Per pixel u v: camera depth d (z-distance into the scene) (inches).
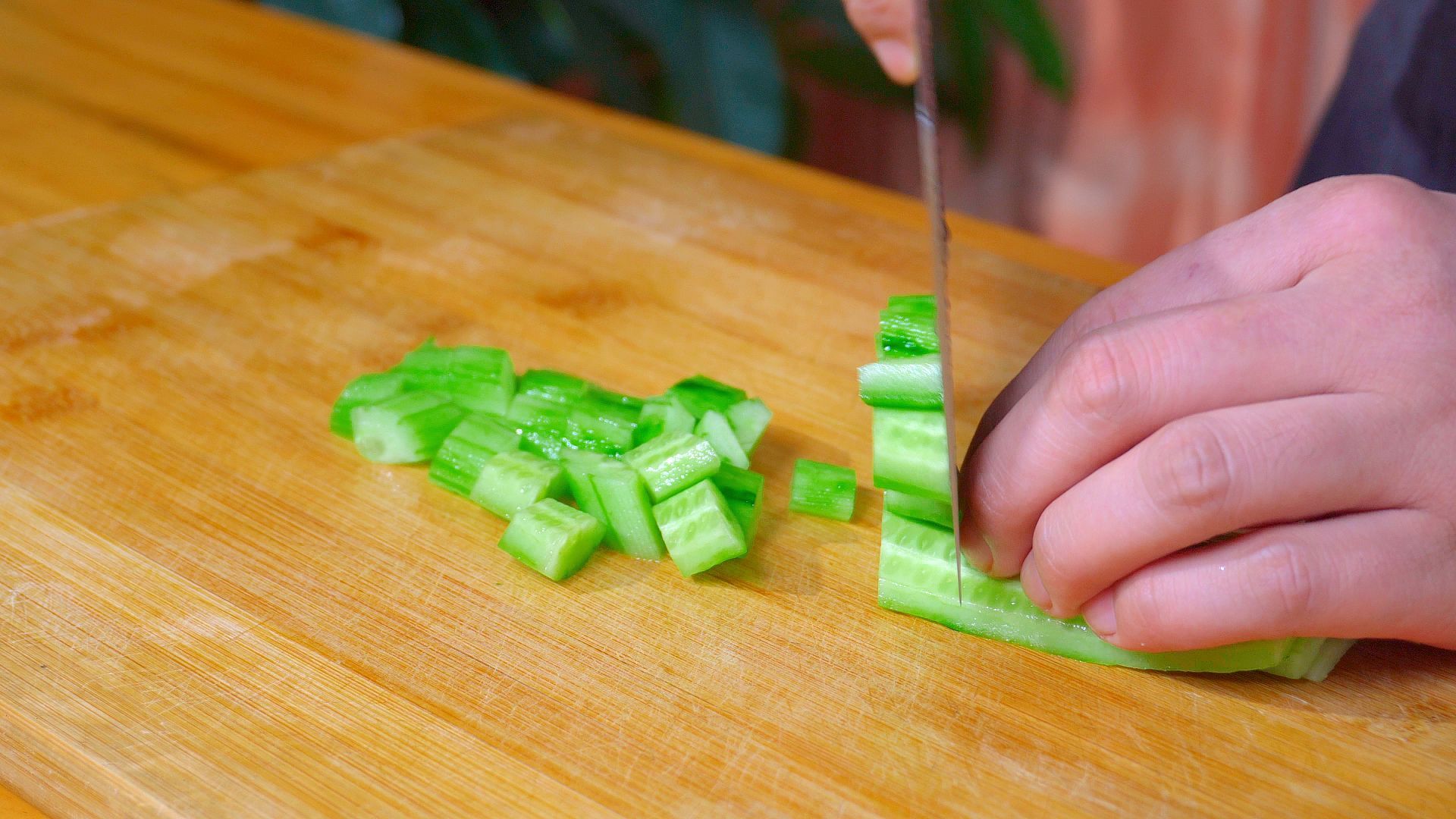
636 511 12.5
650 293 15.8
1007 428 11.3
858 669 11.7
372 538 12.6
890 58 17.1
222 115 19.3
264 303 15.3
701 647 11.8
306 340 14.8
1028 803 10.8
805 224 17.2
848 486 13.0
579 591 12.3
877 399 11.6
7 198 17.0
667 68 27.4
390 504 13.0
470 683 11.4
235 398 14.0
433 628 11.9
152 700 11.1
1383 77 16.3
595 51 27.5
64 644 11.5
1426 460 10.6
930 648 11.9
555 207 17.3
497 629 11.9
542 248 16.5
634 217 17.2
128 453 13.3
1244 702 11.5
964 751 11.1
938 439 11.4
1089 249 26.7
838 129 28.0
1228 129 24.0
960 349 15.1
